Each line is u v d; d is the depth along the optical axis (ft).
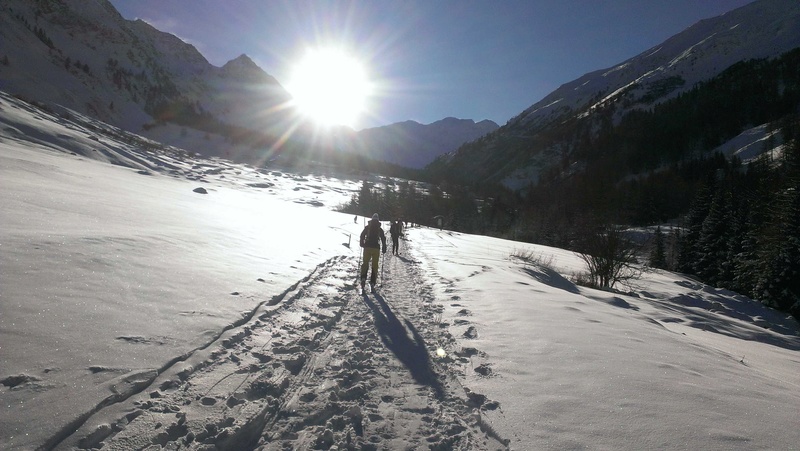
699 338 28.48
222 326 15.17
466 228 241.96
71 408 8.72
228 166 320.09
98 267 17.78
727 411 10.76
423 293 27.84
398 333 18.15
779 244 87.61
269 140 554.05
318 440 9.54
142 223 32.99
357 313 21.11
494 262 49.93
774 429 9.89
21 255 16.61
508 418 10.48
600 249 55.47
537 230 207.31
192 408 9.97
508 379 12.87
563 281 47.88
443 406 11.49
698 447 8.96
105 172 89.35
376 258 28.78
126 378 10.34
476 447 9.45
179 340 13.26
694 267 132.16
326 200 235.40
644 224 229.04
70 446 7.82
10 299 12.65
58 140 123.85
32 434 7.75
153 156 199.72
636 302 45.57
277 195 215.31
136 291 16.40
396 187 390.01
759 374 15.37
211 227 40.06
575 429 9.78
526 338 17.06
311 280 27.32
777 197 96.32
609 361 14.35
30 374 9.46
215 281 20.81
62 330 11.79
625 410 10.66
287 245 40.45
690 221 148.15
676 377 13.15
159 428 8.94
